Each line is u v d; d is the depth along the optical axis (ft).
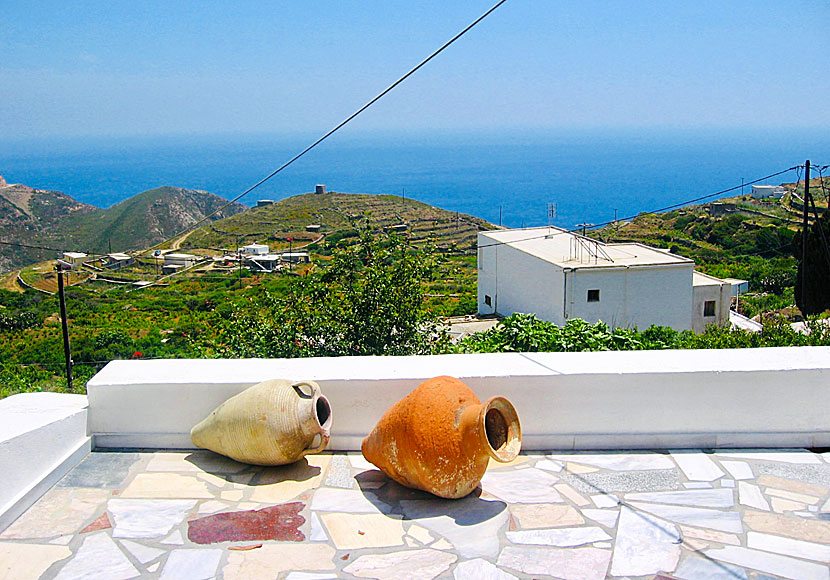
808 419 13.64
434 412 11.30
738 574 9.30
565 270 78.74
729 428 13.67
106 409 13.80
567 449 13.70
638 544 10.13
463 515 11.06
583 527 10.66
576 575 9.31
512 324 32.81
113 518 11.03
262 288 33.17
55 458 12.51
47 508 11.36
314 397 12.64
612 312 80.38
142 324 104.63
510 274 94.07
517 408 13.58
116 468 12.96
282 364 14.57
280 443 12.25
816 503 11.39
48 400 14.06
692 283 81.66
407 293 32.04
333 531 10.59
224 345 31.42
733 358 14.28
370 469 12.93
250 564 9.62
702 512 11.10
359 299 31.48
